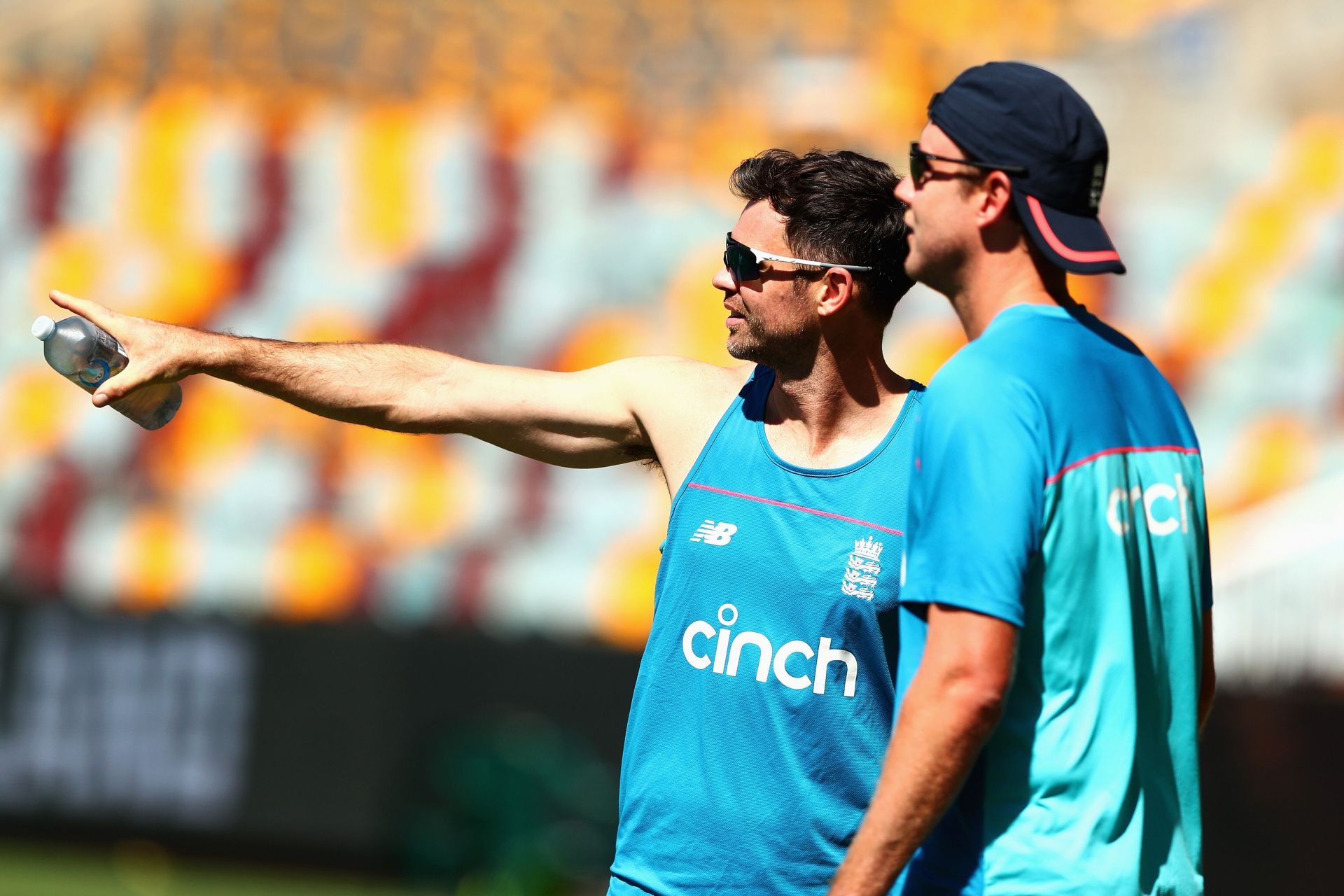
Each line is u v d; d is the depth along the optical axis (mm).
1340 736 24297
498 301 31641
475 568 28391
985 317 7742
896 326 29812
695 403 9609
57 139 33531
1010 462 7055
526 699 27750
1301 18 45812
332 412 9922
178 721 28078
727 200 32844
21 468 30094
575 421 9875
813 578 8875
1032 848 7066
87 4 48406
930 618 7109
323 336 31625
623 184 32719
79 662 28391
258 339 9914
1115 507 7270
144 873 27562
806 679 8828
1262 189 33406
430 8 48875
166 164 33281
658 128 39625
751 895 8820
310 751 27734
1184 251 32344
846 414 9234
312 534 28922
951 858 7363
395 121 33500
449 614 28031
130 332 9602
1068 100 7477
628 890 9086
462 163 32906
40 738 28172
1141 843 7129
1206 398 30422
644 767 9156
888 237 9133
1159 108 44094
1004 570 6945
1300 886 24328
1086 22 47156
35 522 29266
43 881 26766
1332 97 44375
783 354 9211
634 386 9812
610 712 27719
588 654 27906
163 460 29969
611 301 31562
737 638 8945
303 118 33688
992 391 7184
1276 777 24516
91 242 32844
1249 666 21062
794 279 9133
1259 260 32062
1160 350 31203
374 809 27500
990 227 7594
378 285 32000
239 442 30109
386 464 29750
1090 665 7180
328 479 29625
